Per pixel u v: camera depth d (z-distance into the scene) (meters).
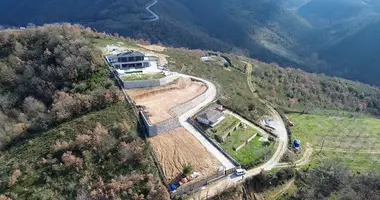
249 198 59.25
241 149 69.75
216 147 68.44
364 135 92.38
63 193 54.28
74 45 92.00
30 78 83.88
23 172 58.31
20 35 96.62
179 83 91.25
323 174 67.19
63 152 60.62
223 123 76.81
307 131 90.62
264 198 60.12
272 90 121.81
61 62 86.00
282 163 69.00
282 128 87.00
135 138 64.12
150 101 79.62
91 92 76.50
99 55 93.19
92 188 54.91
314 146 82.25
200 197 56.06
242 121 80.69
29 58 90.25
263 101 105.69
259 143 73.44
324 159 75.38
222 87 99.50
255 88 116.88
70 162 58.06
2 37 94.88
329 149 81.69
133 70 92.88
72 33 101.81
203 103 84.75
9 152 64.06
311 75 158.00
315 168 69.31
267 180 62.22
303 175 66.75
